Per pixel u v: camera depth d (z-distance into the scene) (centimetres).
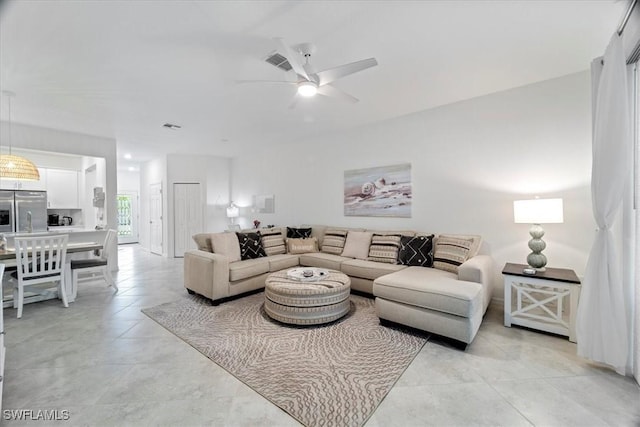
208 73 280
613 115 195
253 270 378
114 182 535
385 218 441
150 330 274
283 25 208
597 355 205
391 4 188
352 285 378
